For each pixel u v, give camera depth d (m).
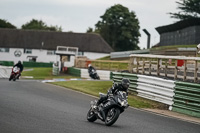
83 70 128.25
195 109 48.22
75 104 51.59
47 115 38.53
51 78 118.25
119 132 31.30
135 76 65.00
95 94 67.75
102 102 36.22
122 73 69.44
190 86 49.31
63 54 151.00
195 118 46.59
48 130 29.62
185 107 50.00
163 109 53.75
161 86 56.81
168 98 53.75
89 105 51.66
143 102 58.00
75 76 133.62
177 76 57.06
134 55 68.50
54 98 57.78
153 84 59.25
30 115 37.56
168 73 65.56
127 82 34.94
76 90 74.88
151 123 38.84
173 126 37.97
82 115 41.09
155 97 58.38
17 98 53.91
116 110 34.47
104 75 122.94
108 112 35.31
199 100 47.34
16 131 28.28
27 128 29.91
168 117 45.72
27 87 76.31
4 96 55.47
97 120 38.94
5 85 77.88
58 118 36.97
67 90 74.31
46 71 149.00
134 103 56.72
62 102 52.94
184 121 43.06
